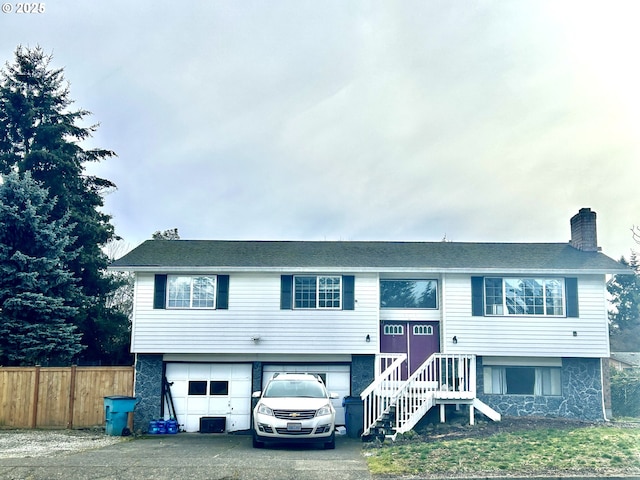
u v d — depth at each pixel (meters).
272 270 21.98
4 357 23.73
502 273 22.03
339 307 22.12
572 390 21.78
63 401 21.05
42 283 25.02
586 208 24.42
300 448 15.88
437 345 22.50
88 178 34.12
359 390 21.80
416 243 25.44
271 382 17.39
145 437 19.38
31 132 32.91
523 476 11.13
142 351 21.80
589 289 22.11
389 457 13.36
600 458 12.42
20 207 25.80
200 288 22.30
